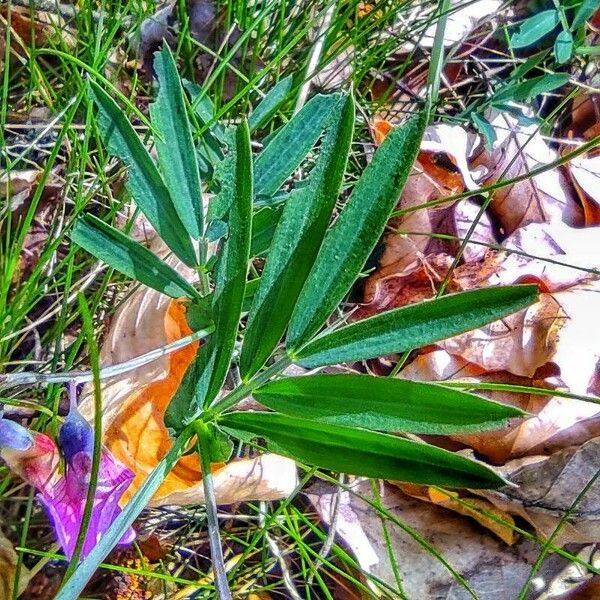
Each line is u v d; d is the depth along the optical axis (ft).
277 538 0.71
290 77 0.76
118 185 0.82
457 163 0.87
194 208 0.54
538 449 0.74
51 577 0.66
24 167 0.82
